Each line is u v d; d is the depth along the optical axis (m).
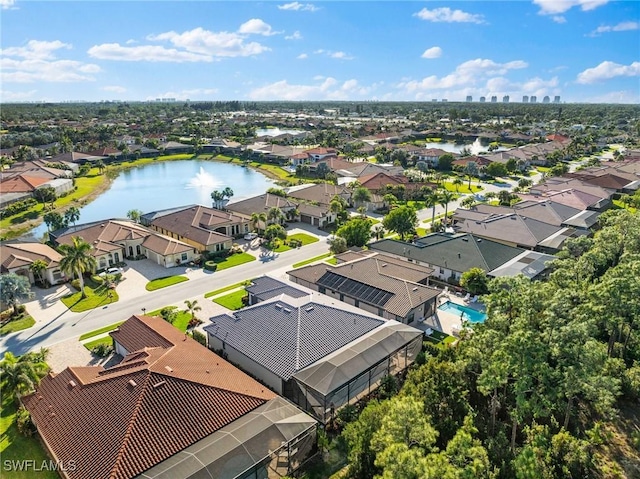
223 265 80.25
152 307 63.47
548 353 33.50
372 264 68.94
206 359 44.06
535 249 82.38
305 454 36.84
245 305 63.72
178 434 34.12
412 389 38.28
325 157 183.75
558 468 33.62
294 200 120.44
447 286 70.75
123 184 164.12
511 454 34.62
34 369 41.59
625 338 49.34
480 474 29.41
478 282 65.75
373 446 31.38
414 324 58.91
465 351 39.72
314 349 45.34
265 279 66.31
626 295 42.34
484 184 153.12
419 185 137.62
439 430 36.28
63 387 39.62
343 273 66.81
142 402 35.16
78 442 33.88
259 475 33.78
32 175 143.00
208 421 35.81
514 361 32.19
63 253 81.19
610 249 60.81
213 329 50.78
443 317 61.06
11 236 103.31
